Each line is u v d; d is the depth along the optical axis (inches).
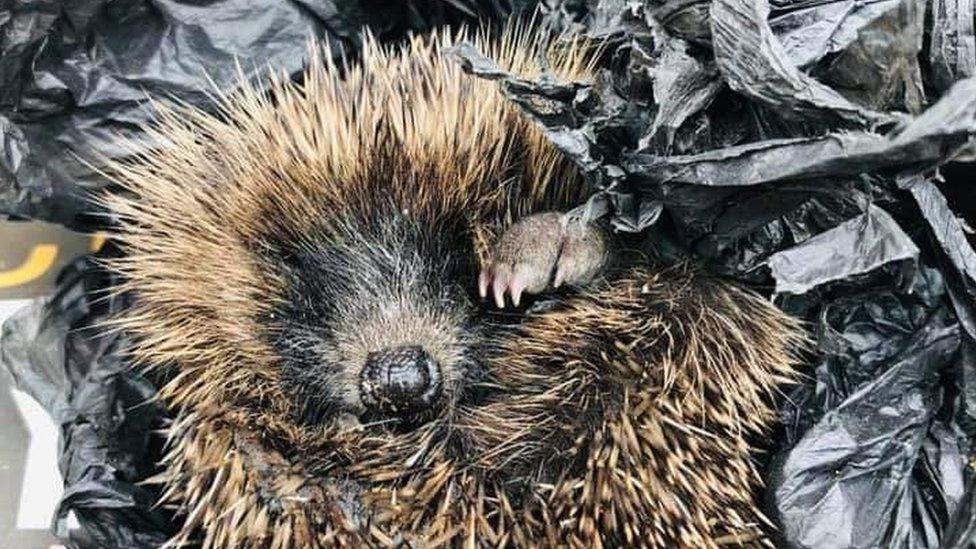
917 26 6.9
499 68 7.5
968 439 7.8
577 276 7.7
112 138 9.1
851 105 6.5
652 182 7.0
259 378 8.4
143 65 9.0
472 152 8.3
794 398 8.2
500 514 7.8
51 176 9.2
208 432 8.4
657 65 7.0
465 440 8.0
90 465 9.2
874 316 8.1
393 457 8.1
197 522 8.6
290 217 8.3
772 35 6.7
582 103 7.3
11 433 10.2
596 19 8.4
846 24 7.0
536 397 8.0
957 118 5.9
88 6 8.7
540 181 8.3
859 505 7.7
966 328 7.4
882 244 6.9
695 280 7.8
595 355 7.9
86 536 9.1
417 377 7.6
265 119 8.5
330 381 8.1
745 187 6.7
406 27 9.6
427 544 7.8
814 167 6.4
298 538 8.0
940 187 7.9
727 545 7.9
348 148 8.3
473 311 8.1
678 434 7.7
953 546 7.2
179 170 8.8
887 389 7.8
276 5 9.2
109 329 9.7
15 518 10.0
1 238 10.7
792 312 8.0
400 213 8.2
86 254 10.4
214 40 9.1
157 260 8.8
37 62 8.7
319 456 8.1
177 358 8.7
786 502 7.7
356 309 8.1
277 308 8.3
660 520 7.6
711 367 7.7
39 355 9.6
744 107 7.2
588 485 7.7
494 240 8.1
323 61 9.3
